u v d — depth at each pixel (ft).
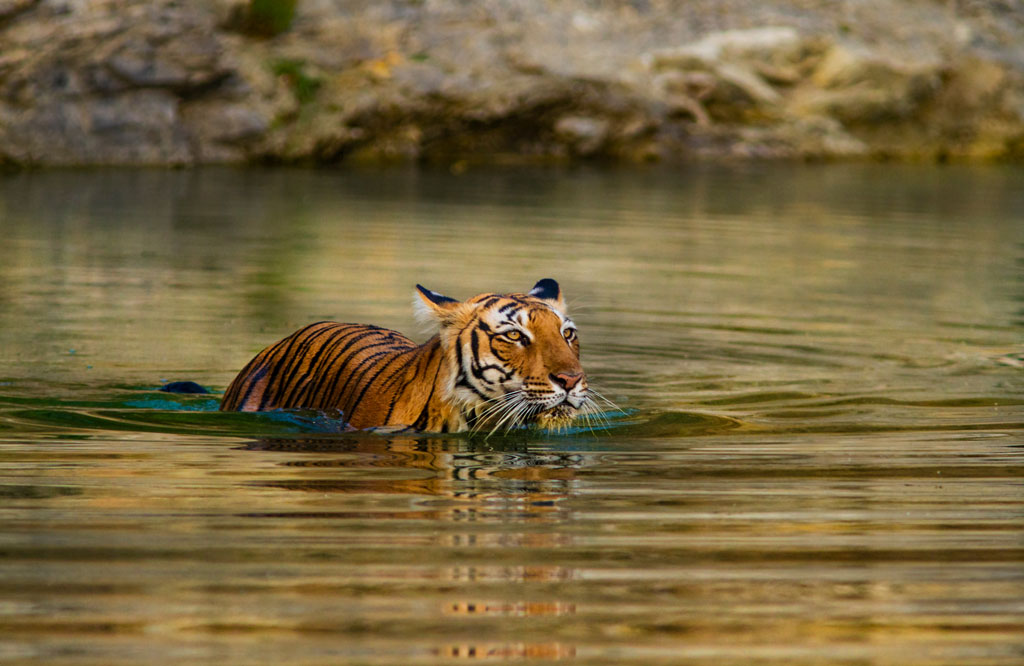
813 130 123.54
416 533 20.83
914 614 17.40
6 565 18.92
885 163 125.39
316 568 18.92
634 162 118.42
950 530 21.50
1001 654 16.07
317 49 111.34
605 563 19.39
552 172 108.78
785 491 24.16
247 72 107.24
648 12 122.83
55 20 99.30
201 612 17.08
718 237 72.64
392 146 113.09
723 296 53.47
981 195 99.50
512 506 22.68
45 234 66.18
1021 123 128.88
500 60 113.70
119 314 46.21
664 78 117.80
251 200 84.74
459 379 29.27
